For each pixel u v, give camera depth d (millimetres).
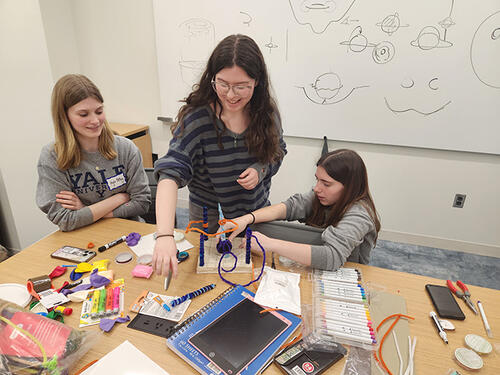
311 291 959
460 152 2219
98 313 847
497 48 1938
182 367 725
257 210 1252
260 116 1130
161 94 2664
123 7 2502
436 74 2076
